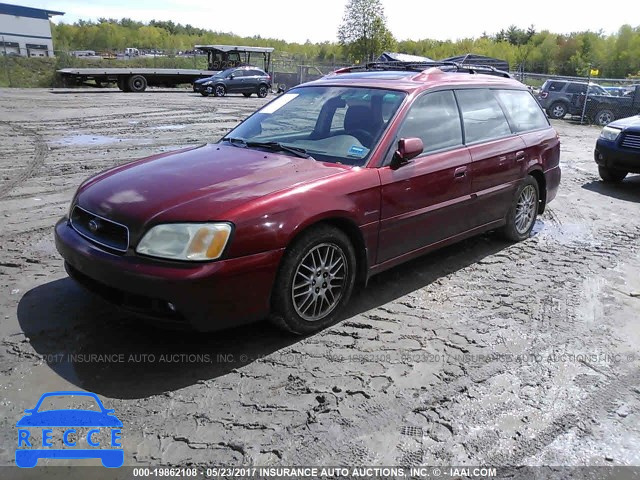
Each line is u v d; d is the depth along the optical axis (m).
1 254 4.90
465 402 3.01
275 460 2.53
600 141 9.03
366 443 2.66
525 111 5.70
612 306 4.32
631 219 7.03
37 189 7.31
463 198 4.66
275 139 4.39
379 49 45.88
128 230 3.12
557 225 6.60
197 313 3.04
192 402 2.91
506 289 4.57
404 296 4.36
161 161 4.02
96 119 15.05
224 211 3.11
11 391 2.95
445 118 4.59
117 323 3.69
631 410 2.99
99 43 95.50
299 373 3.22
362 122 4.21
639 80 22.16
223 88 26.92
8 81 31.03
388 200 3.91
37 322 3.66
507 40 80.06
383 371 3.27
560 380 3.26
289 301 3.42
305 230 3.43
